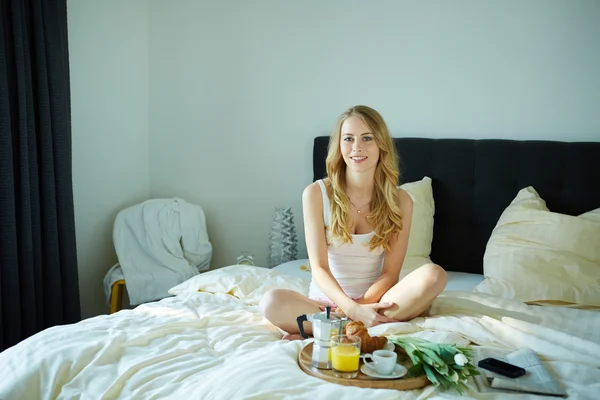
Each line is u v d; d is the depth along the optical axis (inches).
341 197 98.3
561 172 129.3
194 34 161.3
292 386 65.4
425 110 142.5
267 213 159.0
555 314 92.4
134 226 148.7
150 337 82.7
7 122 115.8
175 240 149.9
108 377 71.6
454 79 139.6
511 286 108.7
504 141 134.3
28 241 120.6
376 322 89.2
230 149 160.9
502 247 119.1
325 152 147.8
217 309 99.5
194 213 155.1
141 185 165.9
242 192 160.7
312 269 97.8
